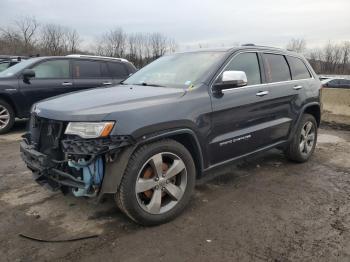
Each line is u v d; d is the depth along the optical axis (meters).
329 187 4.57
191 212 3.77
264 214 3.74
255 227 3.46
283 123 4.94
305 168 5.36
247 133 4.30
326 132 8.47
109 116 3.09
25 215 3.68
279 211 3.82
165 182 3.47
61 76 8.29
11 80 7.66
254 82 4.54
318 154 6.20
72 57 8.57
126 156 3.15
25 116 7.93
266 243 3.16
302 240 3.21
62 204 3.94
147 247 3.09
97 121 3.06
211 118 3.84
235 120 4.14
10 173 4.99
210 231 3.37
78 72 8.55
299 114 5.24
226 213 3.76
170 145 3.44
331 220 3.62
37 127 3.55
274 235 3.30
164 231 3.37
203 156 3.81
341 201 4.11
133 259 2.92
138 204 3.28
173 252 3.02
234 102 4.08
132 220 3.53
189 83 3.92
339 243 3.17
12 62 10.44
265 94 4.55
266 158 5.84
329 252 3.02
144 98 3.46
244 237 3.26
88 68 8.73
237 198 4.16
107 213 3.72
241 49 4.51
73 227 3.43
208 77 3.96
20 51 44.03
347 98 10.67
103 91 3.94
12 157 5.84
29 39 48.78
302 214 3.75
